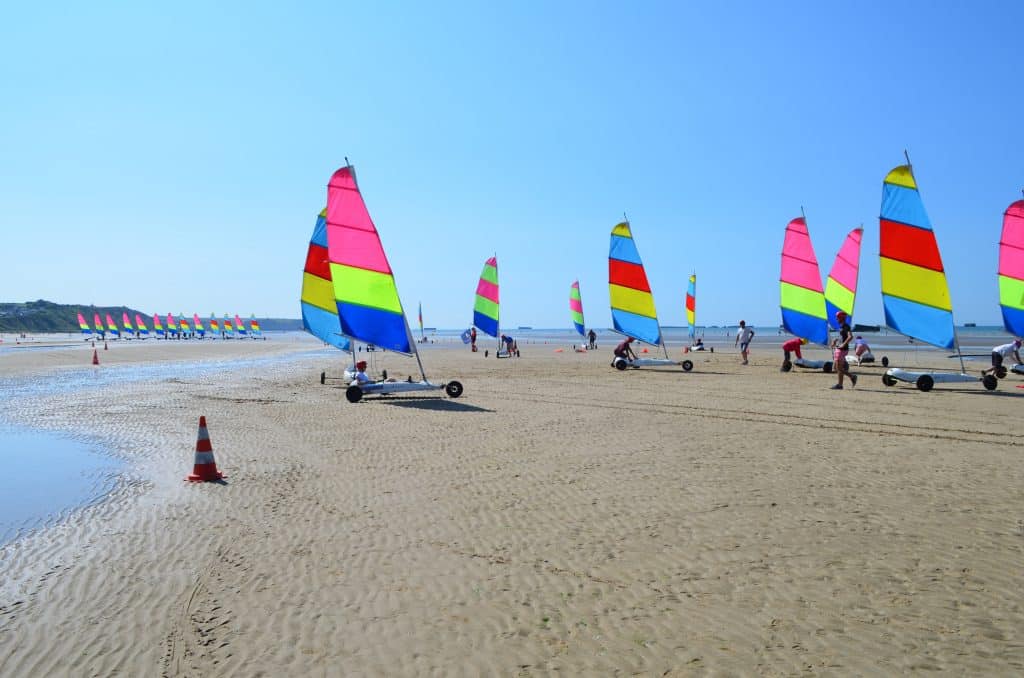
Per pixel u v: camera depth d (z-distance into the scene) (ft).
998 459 30.63
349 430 41.60
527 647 13.80
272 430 42.24
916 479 26.99
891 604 15.39
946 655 13.02
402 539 20.90
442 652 13.69
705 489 25.88
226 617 15.62
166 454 35.60
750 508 23.24
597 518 22.53
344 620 15.29
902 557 18.35
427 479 28.66
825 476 27.73
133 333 474.49
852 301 95.81
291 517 23.59
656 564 18.25
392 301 57.31
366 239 56.59
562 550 19.57
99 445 38.70
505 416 46.24
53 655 14.03
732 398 55.31
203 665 13.39
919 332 60.70
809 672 12.51
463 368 98.84
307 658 13.57
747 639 13.88
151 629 15.12
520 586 17.01
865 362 96.17
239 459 33.68
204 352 182.39
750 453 32.58
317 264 77.41
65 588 17.70
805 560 18.25
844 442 35.12
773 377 76.64
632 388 64.69
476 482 27.89
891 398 53.98
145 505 25.77
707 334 480.64
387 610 15.76
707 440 36.19
